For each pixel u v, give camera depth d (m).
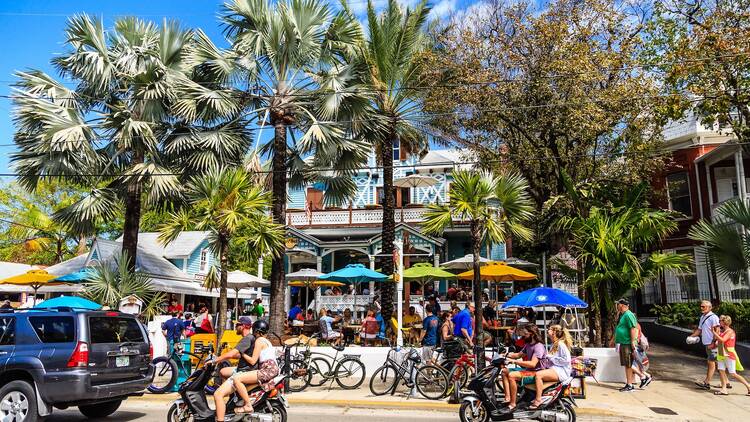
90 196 18.02
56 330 8.62
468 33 19.36
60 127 16.91
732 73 16.05
